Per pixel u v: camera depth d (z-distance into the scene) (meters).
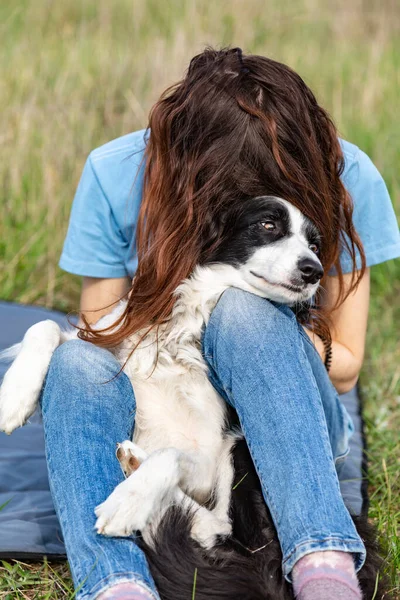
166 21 13.08
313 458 3.46
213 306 4.39
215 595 3.35
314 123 4.34
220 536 3.79
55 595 3.92
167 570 3.41
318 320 4.54
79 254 4.83
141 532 3.50
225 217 4.41
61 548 4.21
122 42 12.48
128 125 9.66
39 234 8.47
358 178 4.69
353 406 6.19
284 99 4.22
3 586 3.96
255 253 4.36
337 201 4.47
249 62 4.30
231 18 13.02
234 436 4.25
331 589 3.15
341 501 3.40
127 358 4.19
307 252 4.29
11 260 8.29
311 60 12.66
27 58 11.28
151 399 4.39
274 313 3.85
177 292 4.40
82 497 3.45
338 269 4.60
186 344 4.39
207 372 4.36
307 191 4.32
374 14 15.29
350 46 13.99
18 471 4.88
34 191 8.88
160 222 4.21
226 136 4.17
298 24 14.39
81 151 9.25
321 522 3.30
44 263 8.34
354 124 10.56
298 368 3.67
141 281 4.25
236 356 3.74
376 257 4.74
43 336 4.13
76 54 11.49
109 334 4.27
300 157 4.27
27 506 4.55
